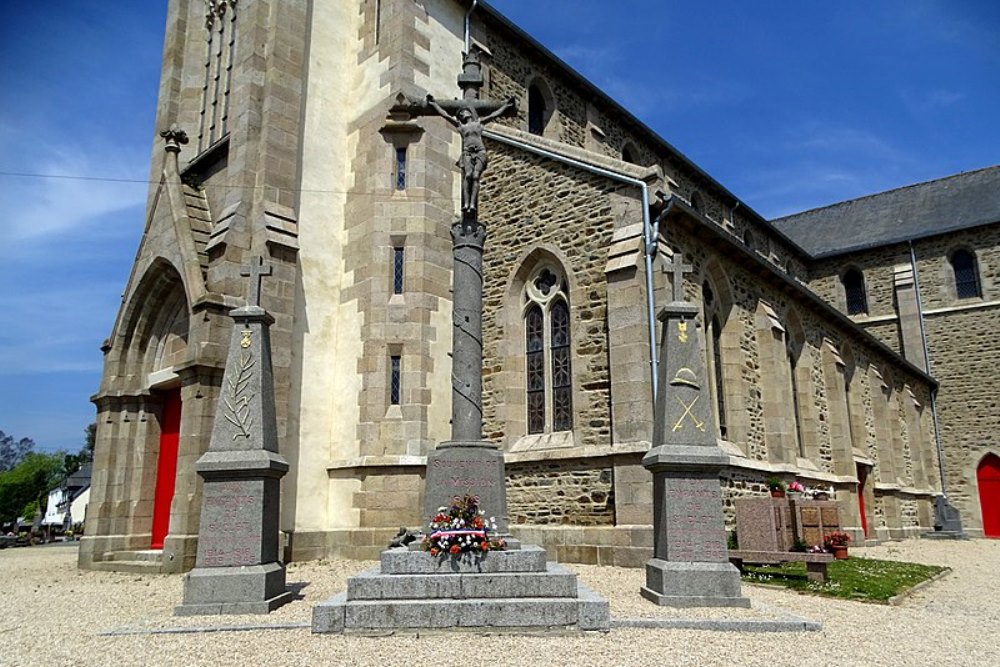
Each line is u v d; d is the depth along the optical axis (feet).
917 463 84.64
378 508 42.63
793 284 55.77
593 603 21.70
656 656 18.62
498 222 48.52
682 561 25.71
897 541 70.64
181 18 61.36
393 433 43.86
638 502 36.24
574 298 42.45
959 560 52.11
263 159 45.93
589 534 37.73
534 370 45.01
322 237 48.24
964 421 93.86
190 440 39.58
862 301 105.70
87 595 32.12
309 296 46.57
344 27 53.47
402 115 48.44
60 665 18.48
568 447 40.47
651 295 38.47
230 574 25.26
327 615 21.36
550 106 61.46
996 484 90.58
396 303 46.19
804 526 38.04
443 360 46.65
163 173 51.11
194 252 45.03
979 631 23.61
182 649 19.74
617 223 41.32
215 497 26.20
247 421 27.17
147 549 47.65
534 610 21.54
